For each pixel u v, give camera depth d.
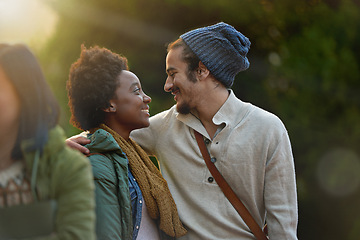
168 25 9.74
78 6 8.77
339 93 12.08
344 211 11.74
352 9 12.78
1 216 1.78
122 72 3.01
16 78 1.81
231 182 3.17
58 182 1.83
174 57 3.23
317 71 11.88
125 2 9.29
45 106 1.86
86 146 2.80
